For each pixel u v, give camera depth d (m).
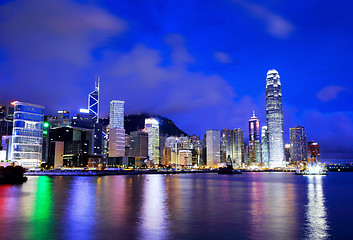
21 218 46.41
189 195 87.50
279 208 59.62
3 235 35.31
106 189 110.88
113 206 61.09
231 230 38.38
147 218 46.81
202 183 165.12
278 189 115.69
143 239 33.72
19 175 162.50
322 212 54.03
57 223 42.41
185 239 33.75
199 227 40.19
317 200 74.50
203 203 67.62
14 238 34.03
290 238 34.56
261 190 110.25
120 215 49.56
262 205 64.25
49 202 67.56
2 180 157.12
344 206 62.88
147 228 39.38
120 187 123.75
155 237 34.62
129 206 61.28
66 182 168.88
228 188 121.06
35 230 37.94
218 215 50.19
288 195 88.38
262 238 34.44
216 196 84.56
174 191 103.00
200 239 33.88
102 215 49.47
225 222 43.81
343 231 38.06
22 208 57.56
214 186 135.50
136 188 118.00
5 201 69.44
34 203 65.62
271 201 72.38
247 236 35.28
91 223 42.50
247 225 41.66
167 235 35.56
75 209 56.47
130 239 33.69
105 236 34.97
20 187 120.19
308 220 45.72
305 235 35.94
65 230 37.97
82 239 33.56
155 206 61.47
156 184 151.25
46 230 37.91
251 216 49.31
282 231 38.06
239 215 50.22
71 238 34.00
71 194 88.44
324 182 180.12
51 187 121.38
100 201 70.06
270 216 49.47
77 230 38.00
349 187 128.88
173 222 43.56
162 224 42.03
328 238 34.62
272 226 41.09
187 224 42.16
